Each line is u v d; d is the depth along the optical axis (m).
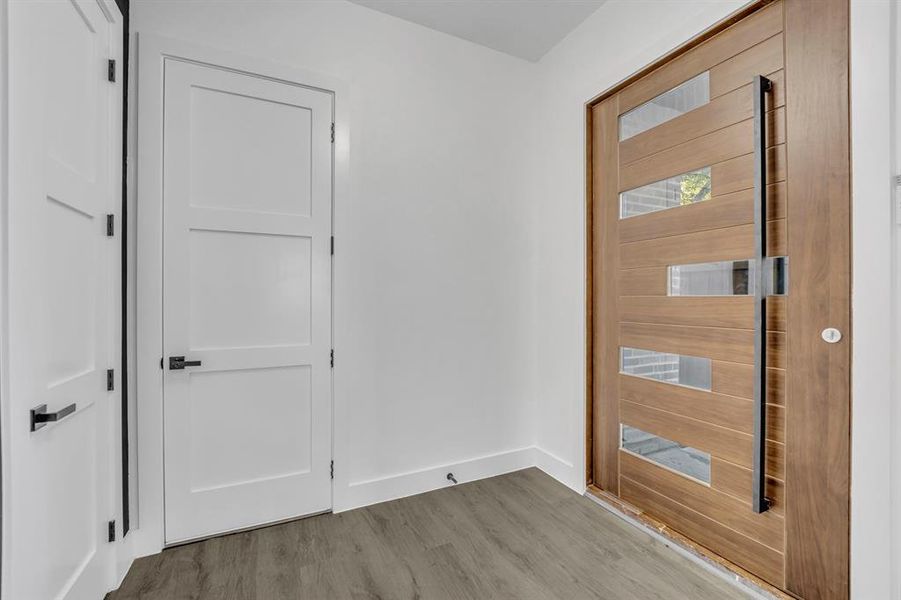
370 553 1.88
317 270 2.20
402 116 2.43
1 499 1.01
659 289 2.09
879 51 1.30
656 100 2.10
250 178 2.05
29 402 1.12
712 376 1.84
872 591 1.32
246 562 1.81
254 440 2.07
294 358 2.15
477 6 2.33
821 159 1.47
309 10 2.19
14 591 1.06
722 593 1.63
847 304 1.41
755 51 1.67
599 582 1.70
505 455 2.76
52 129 1.24
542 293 2.83
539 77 2.85
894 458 1.28
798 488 1.54
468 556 1.86
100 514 1.57
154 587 1.65
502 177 2.76
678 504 1.99
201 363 1.95
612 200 2.36
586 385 2.49
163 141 1.88
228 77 2.00
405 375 2.45
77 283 1.40
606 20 2.31
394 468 2.41
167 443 1.89
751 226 1.69
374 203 2.35
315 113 2.19
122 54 1.71
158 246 1.87
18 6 1.06
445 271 2.56
